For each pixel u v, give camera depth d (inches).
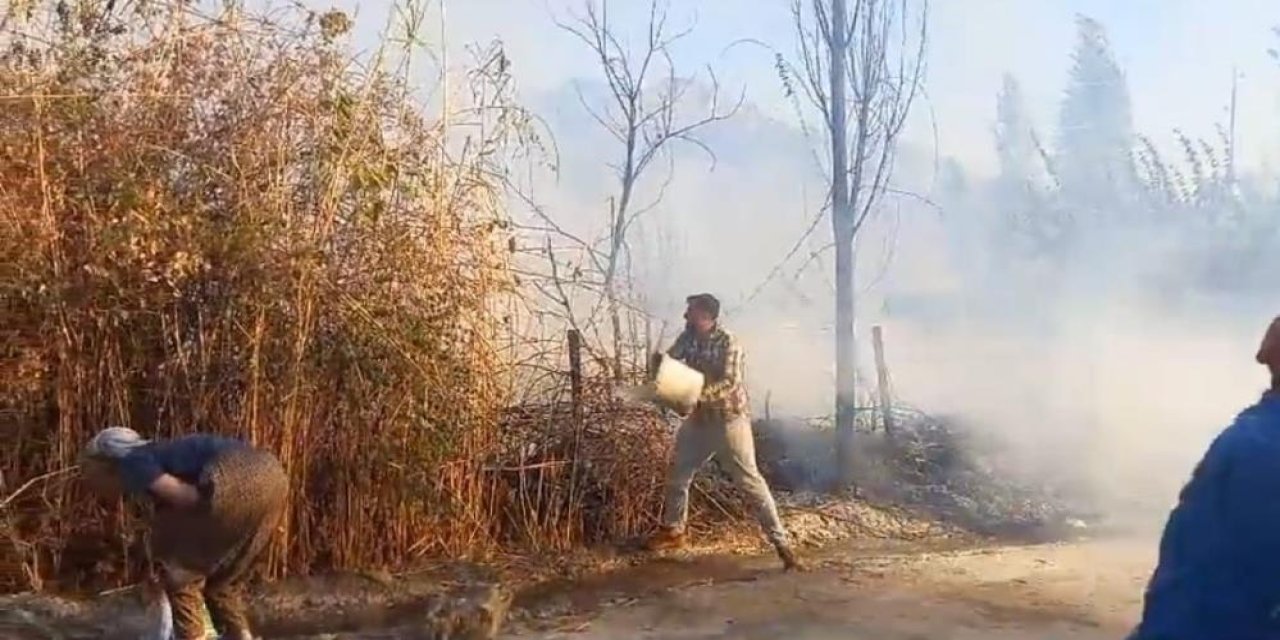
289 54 349.4
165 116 337.7
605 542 385.1
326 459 347.6
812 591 330.3
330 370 341.4
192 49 343.0
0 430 327.0
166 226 322.7
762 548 390.0
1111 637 285.6
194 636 255.9
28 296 320.2
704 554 380.8
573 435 388.2
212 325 334.3
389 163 350.9
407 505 352.5
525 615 317.4
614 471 391.9
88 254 323.3
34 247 322.7
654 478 394.6
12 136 325.1
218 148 338.3
